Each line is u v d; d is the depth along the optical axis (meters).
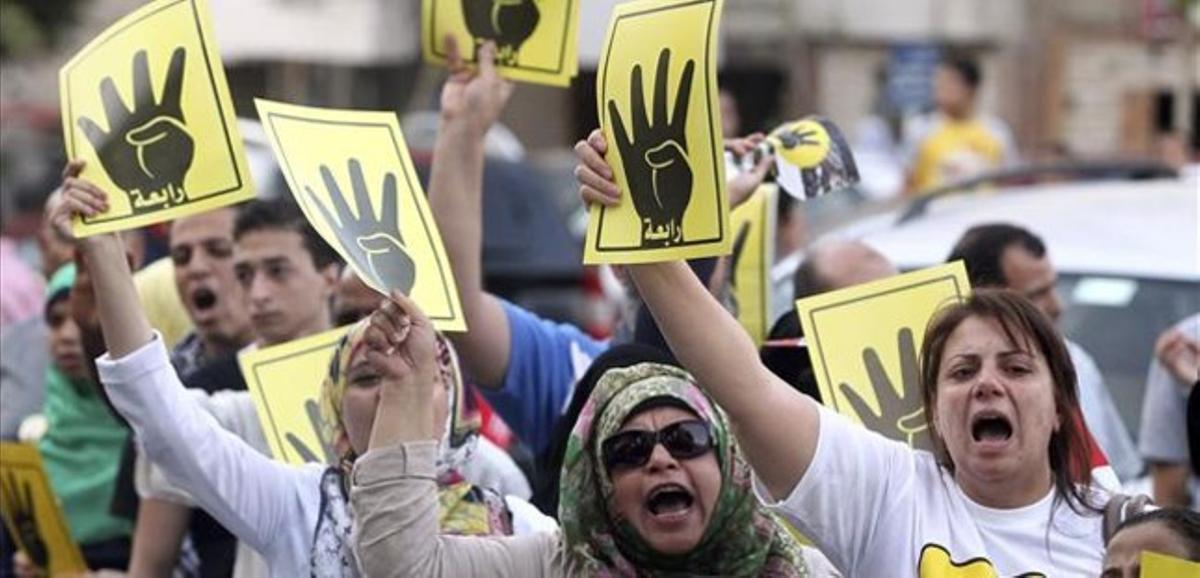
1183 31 76.81
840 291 14.81
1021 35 87.94
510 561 12.72
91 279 14.34
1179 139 44.41
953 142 40.97
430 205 17.36
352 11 66.19
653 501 12.24
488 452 16.55
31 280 26.34
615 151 12.72
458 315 13.94
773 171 17.09
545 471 15.80
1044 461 13.04
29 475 17.89
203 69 14.03
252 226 17.64
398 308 12.78
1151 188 23.94
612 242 12.70
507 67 17.36
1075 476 13.10
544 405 17.69
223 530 17.19
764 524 12.53
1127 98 84.38
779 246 24.44
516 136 81.56
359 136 14.05
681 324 12.73
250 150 38.22
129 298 14.20
